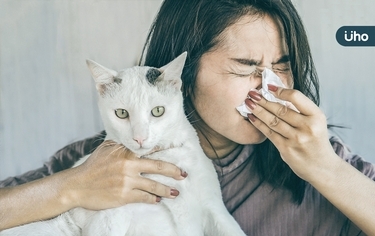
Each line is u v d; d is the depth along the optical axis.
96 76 1.50
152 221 1.48
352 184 1.49
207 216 1.53
